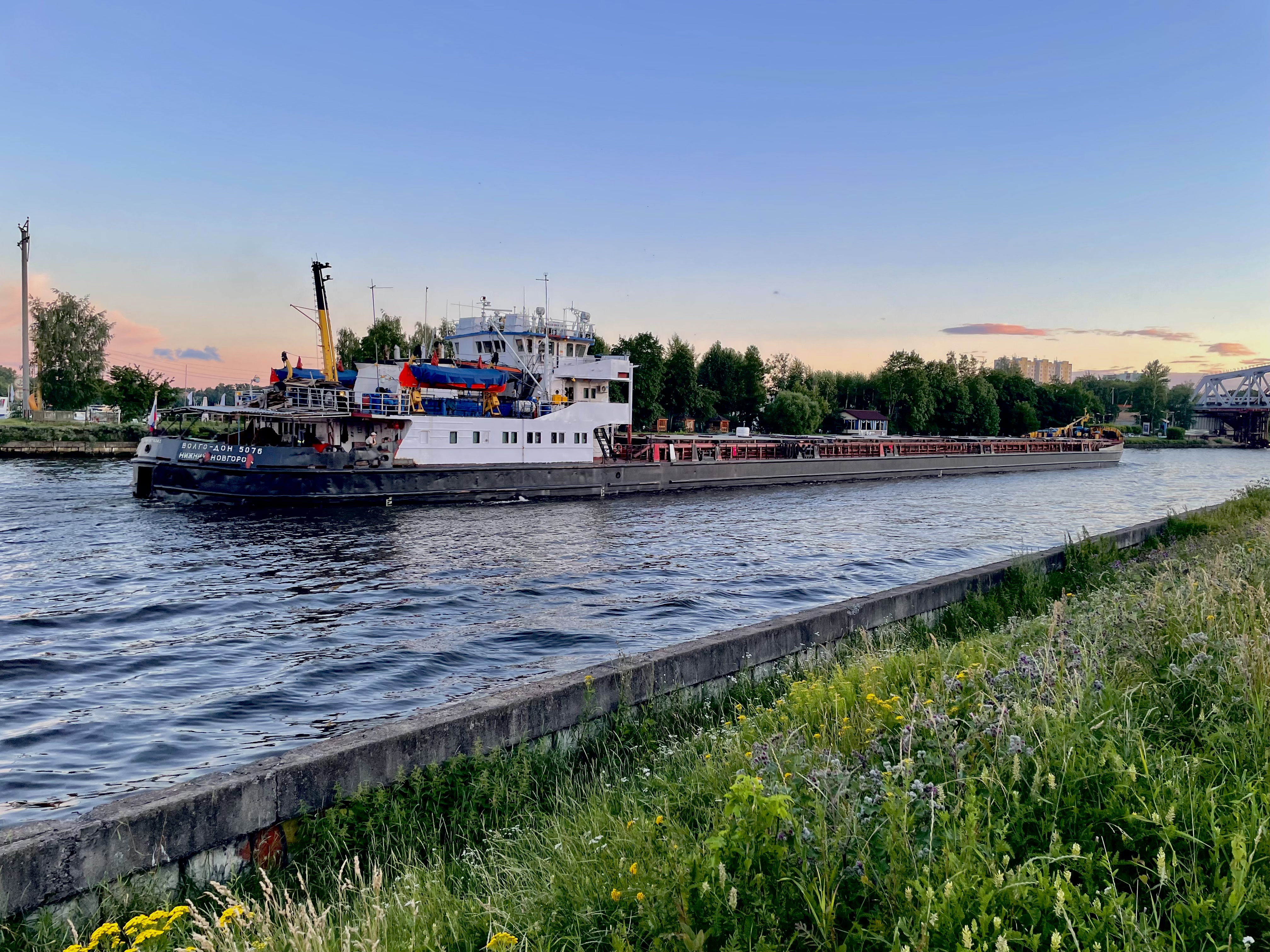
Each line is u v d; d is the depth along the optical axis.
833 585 22.81
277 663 15.33
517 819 6.87
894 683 8.02
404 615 18.95
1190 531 22.12
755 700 9.96
